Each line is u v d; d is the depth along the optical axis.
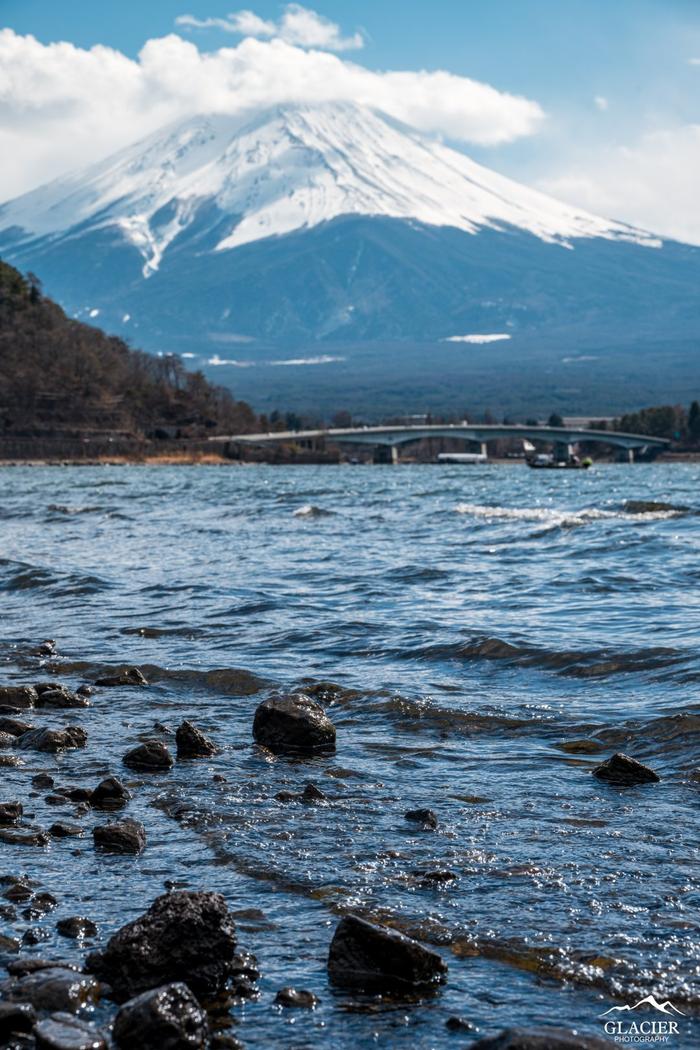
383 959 8.58
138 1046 7.50
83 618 27.25
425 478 174.38
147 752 14.55
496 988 8.40
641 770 13.41
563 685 18.97
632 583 31.25
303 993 8.28
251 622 25.91
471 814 12.23
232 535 49.50
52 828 11.90
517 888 10.09
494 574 33.97
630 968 8.58
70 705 18.30
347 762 14.62
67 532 52.75
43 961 8.73
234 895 10.13
